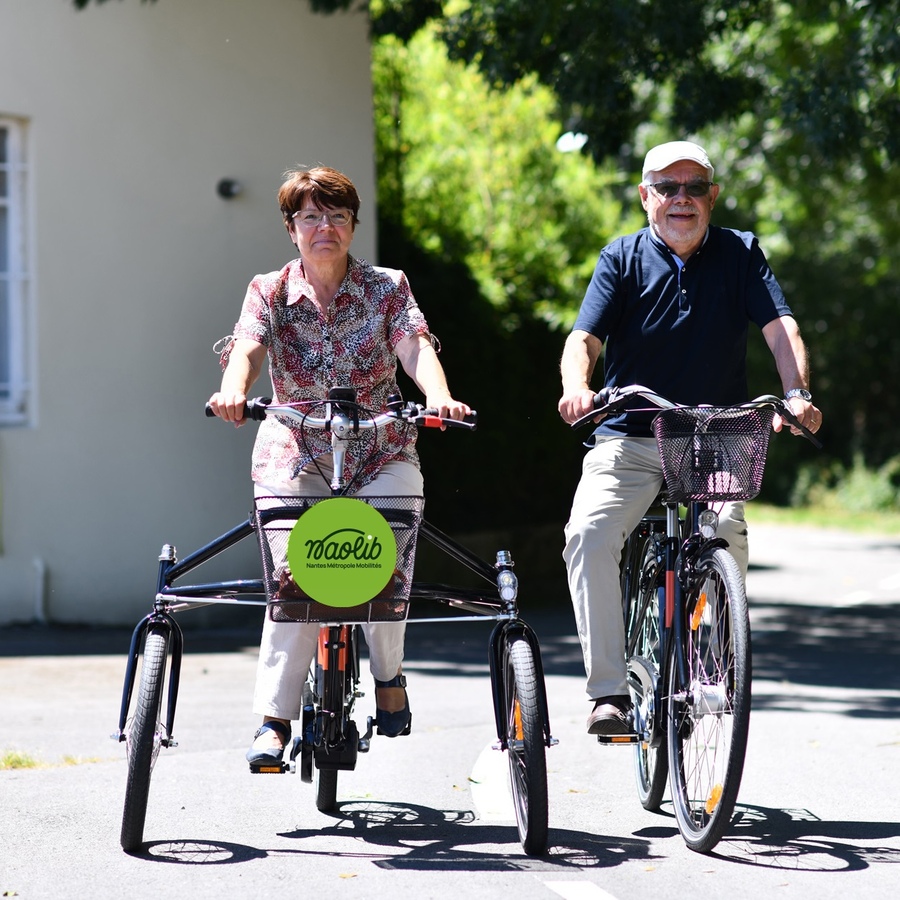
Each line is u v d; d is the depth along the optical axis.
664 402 13.09
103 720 20.91
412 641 31.84
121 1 32.53
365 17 35.94
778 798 15.90
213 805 15.29
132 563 32.88
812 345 89.00
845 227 85.50
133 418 32.81
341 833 14.17
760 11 35.22
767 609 38.78
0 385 31.75
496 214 53.88
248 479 34.53
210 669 26.67
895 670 27.70
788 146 64.56
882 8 32.69
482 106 54.12
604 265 14.73
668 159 14.29
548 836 13.70
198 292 33.69
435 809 15.27
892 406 88.81
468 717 21.38
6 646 28.77
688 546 13.78
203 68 33.62
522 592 42.34
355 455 13.30
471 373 41.91
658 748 14.63
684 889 12.25
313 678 14.16
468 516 42.28
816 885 12.40
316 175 13.38
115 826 14.30
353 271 13.70
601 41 33.47
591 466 14.62
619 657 14.23
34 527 31.62
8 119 31.47
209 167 33.75
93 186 32.22
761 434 13.05
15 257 31.69
